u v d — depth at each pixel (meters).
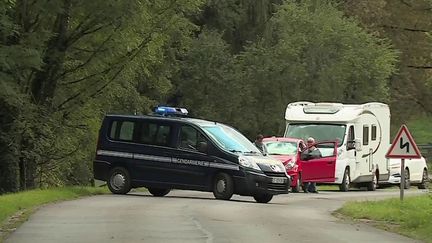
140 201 65.25
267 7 166.75
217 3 165.62
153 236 41.59
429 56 133.75
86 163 108.12
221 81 157.88
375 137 111.38
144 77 133.00
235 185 69.56
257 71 156.62
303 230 46.97
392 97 163.25
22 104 81.50
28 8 81.31
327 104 105.44
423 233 47.94
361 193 96.75
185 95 161.25
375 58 159.75
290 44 157.12
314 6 166.50
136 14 82.69
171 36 110.31
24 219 49.31
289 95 158.12
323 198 81.56
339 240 42.91
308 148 98.19
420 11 124.75
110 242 39.19
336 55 159.88
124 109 126.75
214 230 44.78
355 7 171.38
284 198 80.69
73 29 86.44
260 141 93.31
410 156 65.00
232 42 169.50
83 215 51.97
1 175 84.94
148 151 73.44
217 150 70.56
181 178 71.94
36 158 88.56
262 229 46.34
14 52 76.81
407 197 77.12
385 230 50.41
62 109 93.62
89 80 93.12
